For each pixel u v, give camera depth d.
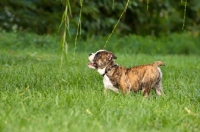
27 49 22.44
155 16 32.38
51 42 24.11
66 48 9.64
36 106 9.50
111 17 30.25
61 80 13.08
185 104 10.58
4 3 27.64
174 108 9.98
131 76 11.49
